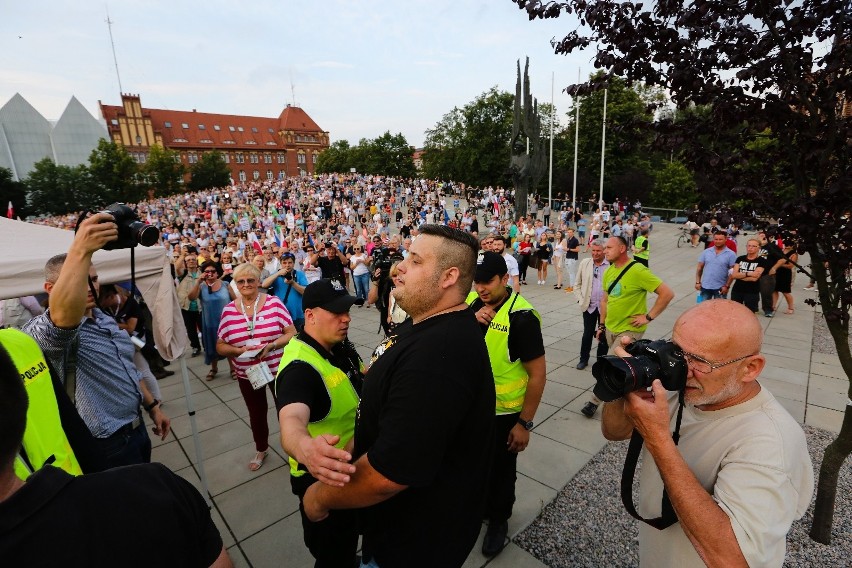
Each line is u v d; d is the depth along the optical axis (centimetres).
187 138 8681
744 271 717
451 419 106
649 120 261
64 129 7150
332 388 181
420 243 125
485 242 482
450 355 110
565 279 1244
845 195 183
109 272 288
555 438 375
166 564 78
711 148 242
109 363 215
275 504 308
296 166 9681
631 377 109
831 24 192
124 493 78
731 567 102
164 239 2106
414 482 100
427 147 6341
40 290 247
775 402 122
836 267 211
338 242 1573
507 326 230
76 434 152
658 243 2011
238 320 339
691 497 108
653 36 226
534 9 251
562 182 3656
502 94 4728
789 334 673
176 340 322
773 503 104
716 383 117
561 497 299
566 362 563
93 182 6300
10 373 73
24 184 5916
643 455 152
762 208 222
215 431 419
